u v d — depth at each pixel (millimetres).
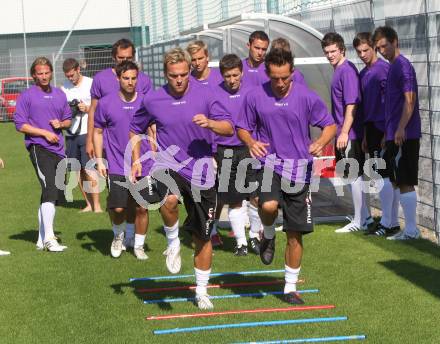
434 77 9852
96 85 9961
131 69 9016
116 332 6695
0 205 13844
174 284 8242
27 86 35188
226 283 8188
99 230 11453
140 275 8672
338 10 12930
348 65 10289
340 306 7246
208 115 7180
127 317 7117
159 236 10867
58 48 42094
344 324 6730
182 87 7043
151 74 24641
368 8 11656
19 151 23297
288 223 7297
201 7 22922
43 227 10133
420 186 10531
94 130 9352
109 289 8109
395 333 6473
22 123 10016
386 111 9789
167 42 21344
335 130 7312
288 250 7438
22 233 11352
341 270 8508
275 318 6957
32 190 15547
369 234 10281
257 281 8242
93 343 6434
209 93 7195
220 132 7012
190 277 8531
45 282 8453
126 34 42438
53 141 10016
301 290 7809
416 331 6508
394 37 9516
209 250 7332
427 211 10438
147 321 6977
